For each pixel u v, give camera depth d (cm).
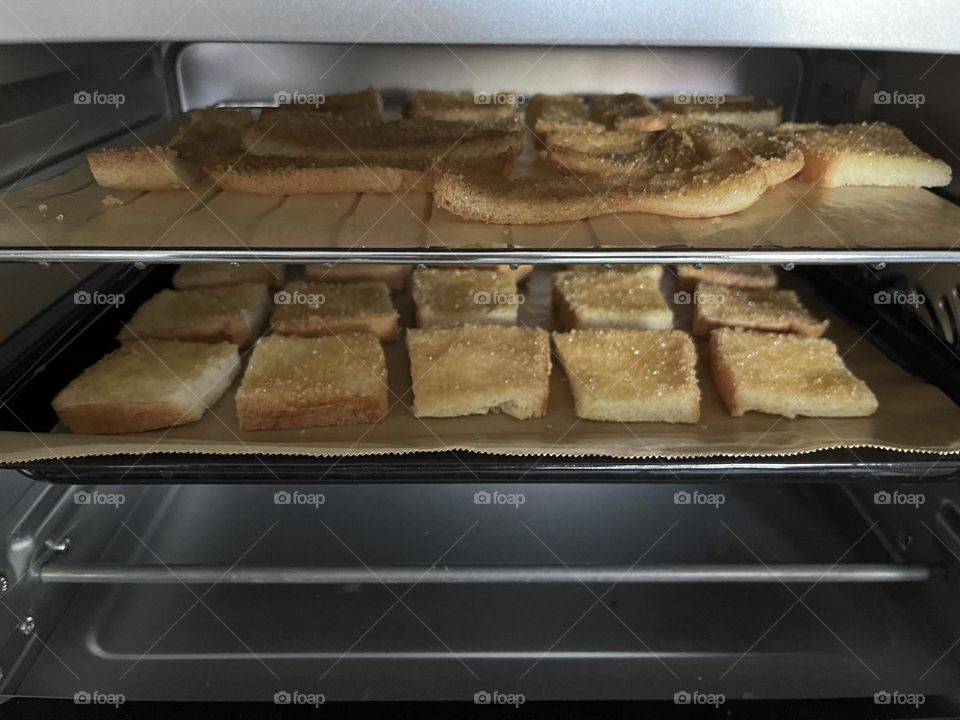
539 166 28
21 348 25
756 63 32
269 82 32
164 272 34
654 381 26
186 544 26
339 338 28
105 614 24
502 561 25
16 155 23
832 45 20
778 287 36
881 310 31
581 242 21
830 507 28
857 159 25
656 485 29
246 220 22
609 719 20
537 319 33
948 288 26
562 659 23
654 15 19
